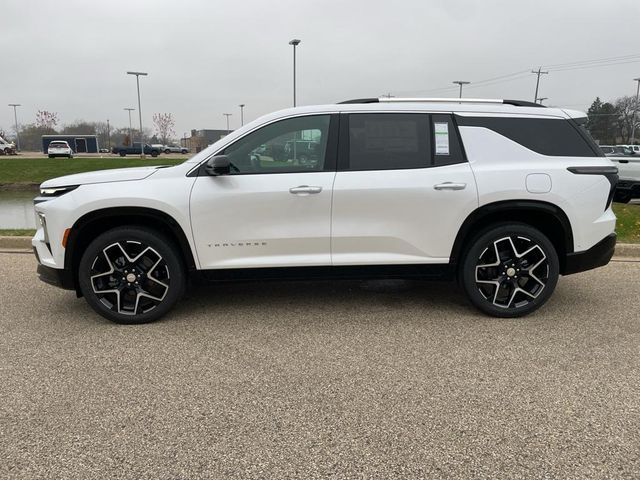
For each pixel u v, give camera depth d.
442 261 4.36
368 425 2.82
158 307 4.29
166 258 4.19
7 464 2.49
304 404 3.04
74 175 4.38
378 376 3.39
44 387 3.24
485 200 4.22
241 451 2.59
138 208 4.10
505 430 2.77
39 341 3.97
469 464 2.49
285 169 4.23
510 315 4.45
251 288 5.40
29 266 6.30
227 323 4.37
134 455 2.56
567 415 2.91
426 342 3.95
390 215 4.23
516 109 4.39
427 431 2.76
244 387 3.24
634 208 10.96
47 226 4.14
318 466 2.48
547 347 3.86
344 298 5.05
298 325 4.32
